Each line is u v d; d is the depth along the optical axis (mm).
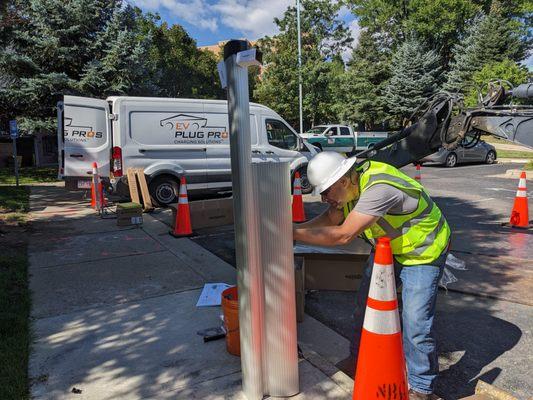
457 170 17453
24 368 2949
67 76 15812
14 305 3961
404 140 4332
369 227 2377
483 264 5344
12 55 15102
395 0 36531
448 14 34375
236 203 2379
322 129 23984
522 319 3826
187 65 31422
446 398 2715
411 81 31781
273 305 2451
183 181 6777
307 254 4367
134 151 9164
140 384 2768
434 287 2404
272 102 28203
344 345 3332
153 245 6219
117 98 9055
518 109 3918
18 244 6254
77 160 9023
